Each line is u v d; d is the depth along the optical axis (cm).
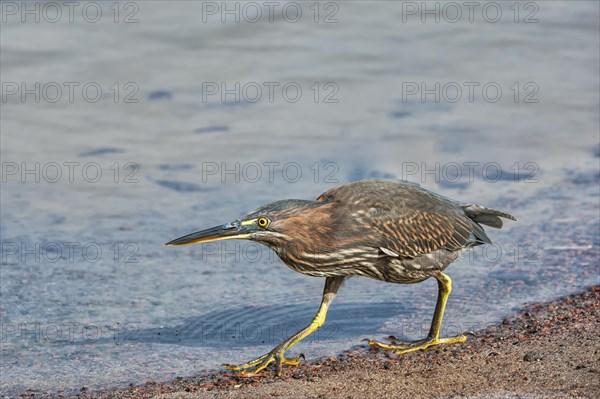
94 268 1368
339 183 1672
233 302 1266
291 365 1049
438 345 1102
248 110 2014
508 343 1071
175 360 1088
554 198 1617
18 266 1364
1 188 1644
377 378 960
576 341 1041
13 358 1095
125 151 1814
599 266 1348
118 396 980
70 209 1576
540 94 2098
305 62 2267
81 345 1131
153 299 1273
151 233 1495
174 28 2428
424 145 1845
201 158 1789
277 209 1070
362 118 1970
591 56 2312
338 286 1108
